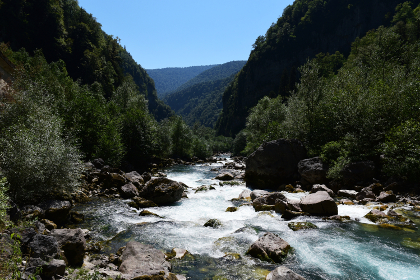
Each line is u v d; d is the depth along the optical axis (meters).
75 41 113.62
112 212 12.25
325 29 172.12
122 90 56.94
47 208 9.91
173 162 46.47
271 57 182.75
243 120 182.75
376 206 11.98
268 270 6.83
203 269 6.88
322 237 8.99
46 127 12.05
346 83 24.50
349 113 18.61
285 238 8.95
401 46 42.75
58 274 5.03
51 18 104.12
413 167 13.62
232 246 8.38
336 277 6.41
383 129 17.17
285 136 27.58
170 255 7.66
